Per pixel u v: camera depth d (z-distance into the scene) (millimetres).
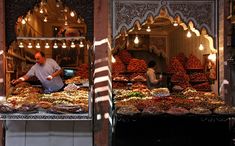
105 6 5758
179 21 6441
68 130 5832
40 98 5930
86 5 5855
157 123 5867
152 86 8242
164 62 10078
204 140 5875
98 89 5758
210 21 6078
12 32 5934
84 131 5820
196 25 6055
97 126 5777
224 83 6062
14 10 5930
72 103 5676
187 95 6660
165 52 10078
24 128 5828
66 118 5398
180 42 9688
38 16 8703
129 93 6668
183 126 5879
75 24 8578
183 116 5668
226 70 6051
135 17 6016
